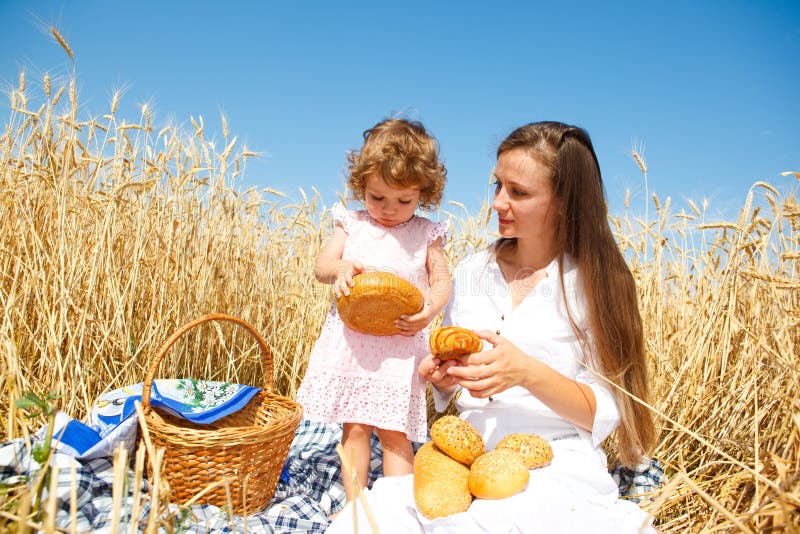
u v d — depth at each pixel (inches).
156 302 129.6
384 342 102.7
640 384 84.3
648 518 58.5
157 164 134.8
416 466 70.9
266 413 102.7
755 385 95.3
